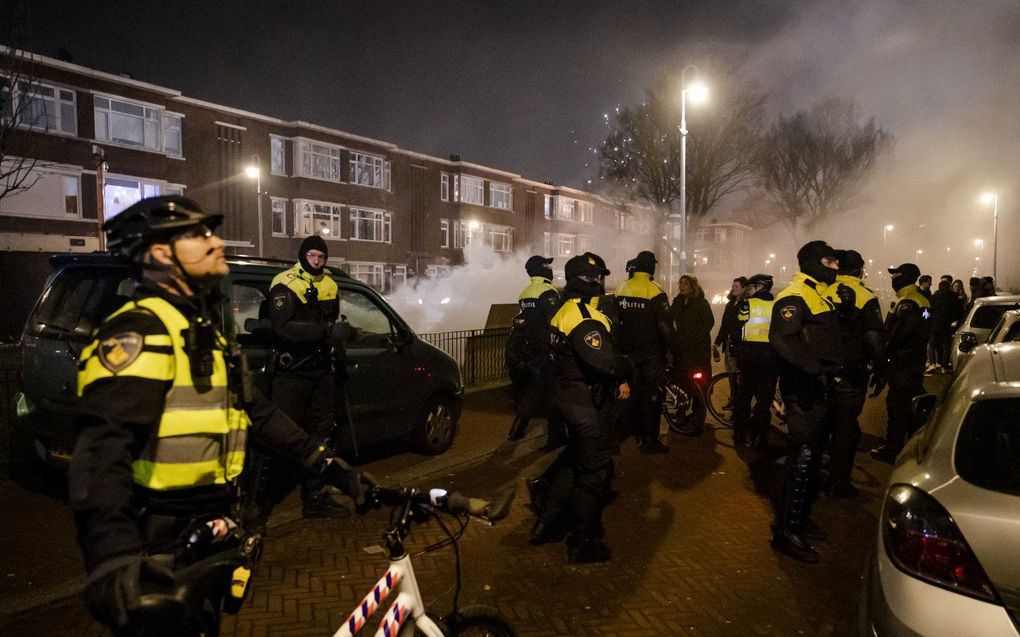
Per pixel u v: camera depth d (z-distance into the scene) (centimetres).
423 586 409
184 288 188
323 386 498
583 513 438
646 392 697
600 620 372
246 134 3416
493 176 4862
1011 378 305
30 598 368
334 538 473
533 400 716
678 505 554
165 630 174
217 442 191
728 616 379
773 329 458
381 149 4053
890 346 671
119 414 168
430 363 676
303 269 490
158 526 186
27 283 2591
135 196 2928
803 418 457
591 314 434
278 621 363
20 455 594
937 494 259
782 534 456
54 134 2638
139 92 2911
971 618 237
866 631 277
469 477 628
